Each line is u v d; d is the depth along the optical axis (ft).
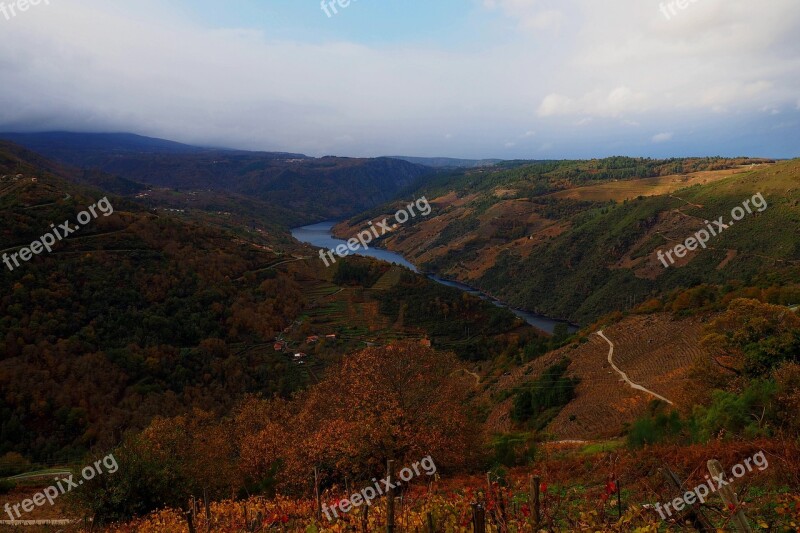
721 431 44.57
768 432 42.39
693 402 80.53
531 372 201.36
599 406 139.85
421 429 59.21
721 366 86.28
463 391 71.41
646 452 41.27
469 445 65.87
